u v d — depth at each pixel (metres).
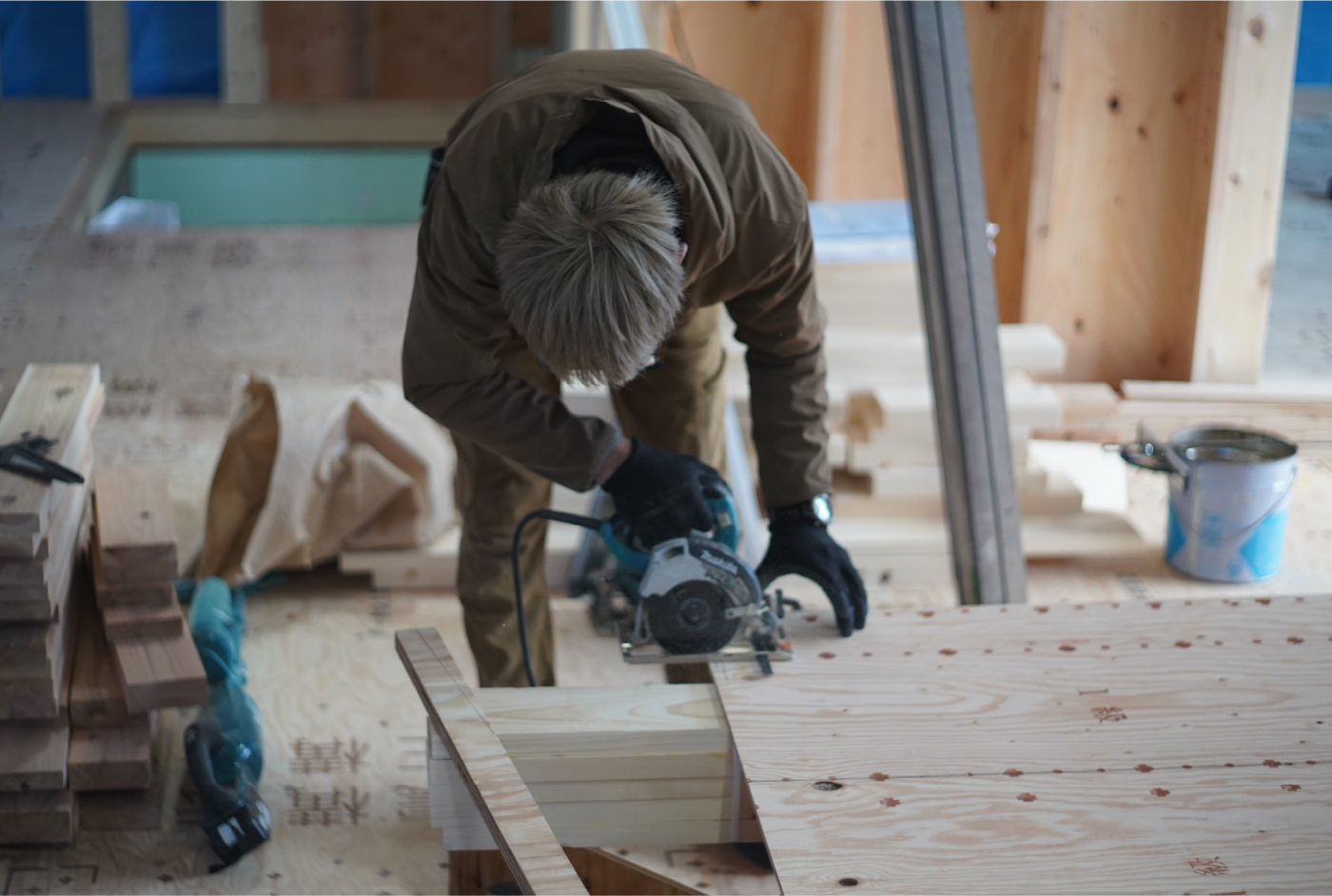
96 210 5.06
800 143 3.41
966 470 2.29
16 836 1.86
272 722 2.25
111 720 1.92
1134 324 3.29
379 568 2.71
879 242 2.89
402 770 2.11
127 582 1.95
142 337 3.97
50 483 1.81
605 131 1.32
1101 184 3.16
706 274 1.44
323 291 4.38
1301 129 2.80
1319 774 1.31
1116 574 2.69
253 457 2.65
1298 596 1.69
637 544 1.54
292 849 1.91
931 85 2.14
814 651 1.54
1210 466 2.51
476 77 6.10
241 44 5.73
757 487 2.96
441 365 1.47
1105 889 1.14
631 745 1.37
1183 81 2.99
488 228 1.34
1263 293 2.95
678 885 1.79
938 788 1.28
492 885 1.76
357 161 5.81
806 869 1.16
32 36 5.58
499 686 2.00
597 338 1.21
